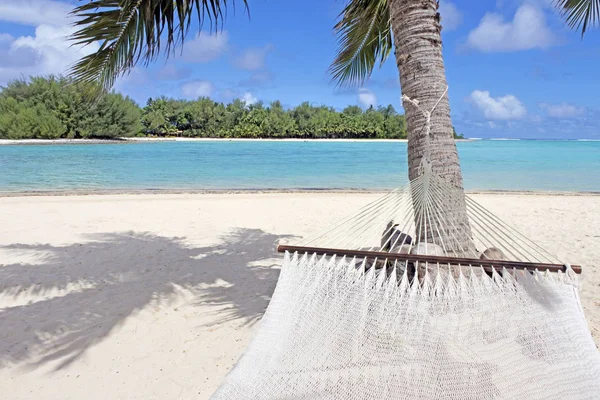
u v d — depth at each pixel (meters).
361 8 4.85
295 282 2.32
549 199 10.81
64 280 4.47
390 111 77.25
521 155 31.58
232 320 3.57
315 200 10.41
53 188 12.84
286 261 2.44
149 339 3.26
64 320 3.54
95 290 4.21
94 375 2.79
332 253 2.40
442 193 2.98
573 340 1.95
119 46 3.80
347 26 5.14
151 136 64.56
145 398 2.56
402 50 3.18
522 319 2.03
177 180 15.45
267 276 4.67
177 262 5.14
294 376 1.87
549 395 1.74
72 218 7.89
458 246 2.98
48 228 7.02
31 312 3.69
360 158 27.42
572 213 8.67
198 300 3.99
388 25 5.16
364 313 2.10
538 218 8.12
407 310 2.07
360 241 2.96
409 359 1.90
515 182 15.42
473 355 1.90
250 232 6.84
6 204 9.38
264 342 2.06
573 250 5.78
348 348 1.98
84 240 6.20
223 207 9.27
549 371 1.83
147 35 3.65
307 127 71.81
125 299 3.99
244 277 4.64
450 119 3.15
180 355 3.04
